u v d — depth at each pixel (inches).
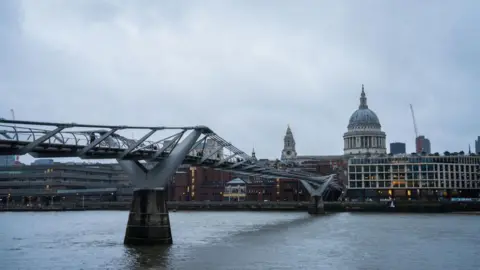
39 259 2412.6
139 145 2706.7
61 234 3757.4
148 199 2731.3
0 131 1908.2
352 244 3073.3
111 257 2427.4
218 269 2142.0
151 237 2726.4
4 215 7135.8
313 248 2866.6
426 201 7824.8
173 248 2711.6
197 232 3902.6
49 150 2140.7
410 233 3841.0
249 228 4340.6
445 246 2994.6
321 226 4594.0
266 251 2711.6
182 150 2753.4
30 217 6550.2
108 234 3747.5
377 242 3196.4
